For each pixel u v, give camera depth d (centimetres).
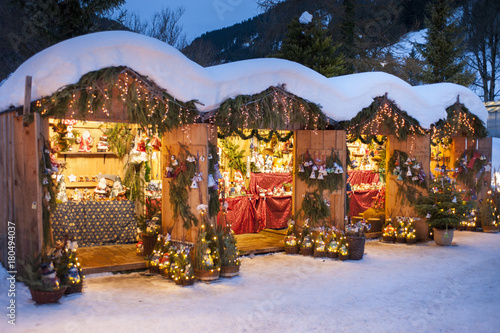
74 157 1039
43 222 711
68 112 726
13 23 1538
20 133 725
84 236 985
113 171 1084
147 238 874
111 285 756
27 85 675
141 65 748
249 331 566
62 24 1408
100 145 1051
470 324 611
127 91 757
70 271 697
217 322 593
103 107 747
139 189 1049
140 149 1022
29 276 642
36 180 693
